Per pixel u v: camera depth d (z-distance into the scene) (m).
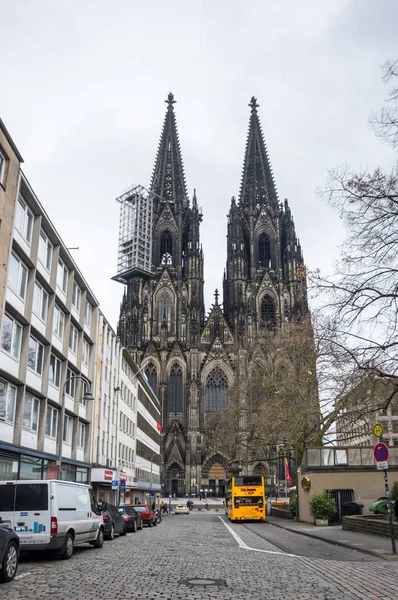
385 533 25.55
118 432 64.06
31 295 33.31
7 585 13.23
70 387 44.50
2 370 29.12
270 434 54.66
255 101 158.62
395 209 19.86
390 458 38.81
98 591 12.40
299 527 35.69
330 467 38.94
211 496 122.00
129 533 34.56
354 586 13.19
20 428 31.50
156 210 147.00
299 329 48.44
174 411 126.50
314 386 45.06
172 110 159.62
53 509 18.42
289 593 12.32
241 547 23.72
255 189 149.62
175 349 129.62
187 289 137.25
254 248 142.88
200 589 12.78
